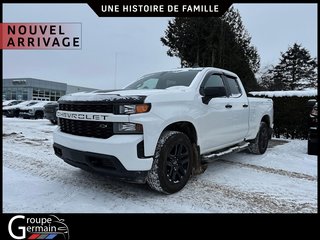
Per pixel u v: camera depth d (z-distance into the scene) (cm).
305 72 3866
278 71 3953
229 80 505
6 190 357
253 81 2167
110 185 380
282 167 517
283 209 316
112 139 305
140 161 304
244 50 2166
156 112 319
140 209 306
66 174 430
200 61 2048
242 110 502
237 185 398
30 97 4494
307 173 477
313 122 641
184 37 2023
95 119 321
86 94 345
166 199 334
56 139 377
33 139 827
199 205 320
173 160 346
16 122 1548
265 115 638
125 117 304
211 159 410
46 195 341
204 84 417
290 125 973
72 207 309
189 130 382
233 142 487
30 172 442
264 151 639
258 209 314
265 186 397
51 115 1302
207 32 1989
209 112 403
